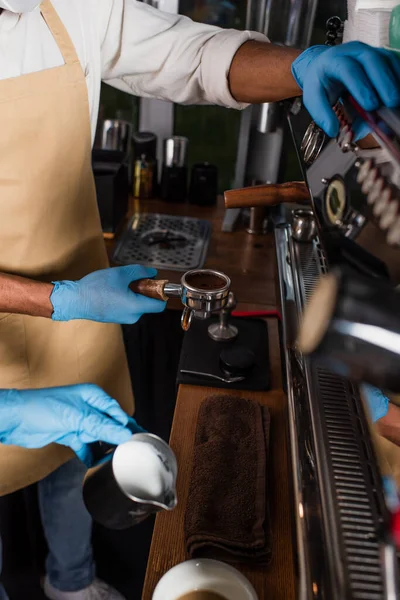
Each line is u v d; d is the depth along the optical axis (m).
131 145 2.61
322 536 0.71
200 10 2.31
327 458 0.81
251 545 1.00
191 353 1.53
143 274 1.22
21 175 1.25
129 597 1.91
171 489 0.83
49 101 1.24
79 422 1.02
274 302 1.87
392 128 0.79
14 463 1.51
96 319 1.21
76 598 1.82
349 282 0.51
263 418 1.31
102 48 1.43
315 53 1.06
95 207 1.50
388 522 0.71
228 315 1.59
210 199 2.54
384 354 0.47
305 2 1.75
